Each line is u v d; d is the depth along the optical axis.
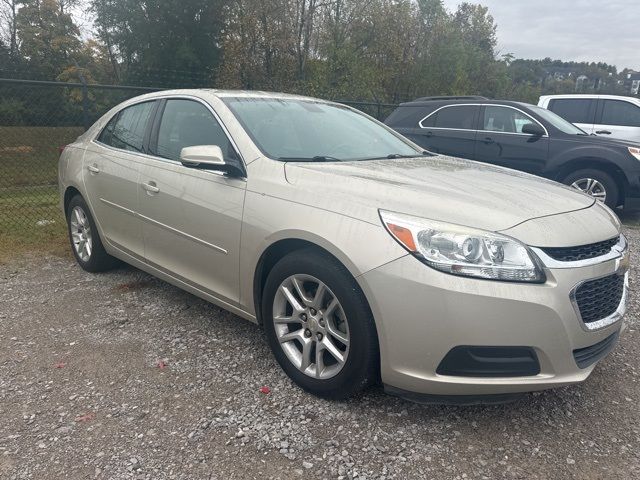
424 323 2.39
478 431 2.65
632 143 7.75
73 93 9.84
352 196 2.73
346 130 3.97
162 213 3.71
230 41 23.81
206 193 3.35
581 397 2.99
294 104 3.99
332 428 2.65
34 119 9.51
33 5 33.72
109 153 4.39
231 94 3.79
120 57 36.31
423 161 3.68
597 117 10.38
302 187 2.91
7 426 2.62
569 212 2.74
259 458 2.43
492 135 8.44
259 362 3.28
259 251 3.00
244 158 3.25
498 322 2.33
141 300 4.27
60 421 2.67
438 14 28.84
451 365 2.42
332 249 2.62
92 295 4.38
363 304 2.56
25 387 2.97
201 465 2.38
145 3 34.44
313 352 2.92
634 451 2.53
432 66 27.81
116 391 2.95
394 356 2.49
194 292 3.66
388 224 2.51
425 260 2.40
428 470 2.38
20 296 4.35
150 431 2.60
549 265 2.41
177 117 3.88
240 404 2.84
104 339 3.58
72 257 5.47
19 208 7.62
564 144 7.94
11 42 34.38
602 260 2.62
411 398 2.57
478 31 41.03
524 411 2.84
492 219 2.49
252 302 3.18
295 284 2.87
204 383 3.04
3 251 5.62
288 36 22.56
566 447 2.55
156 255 3.91
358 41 23.70
